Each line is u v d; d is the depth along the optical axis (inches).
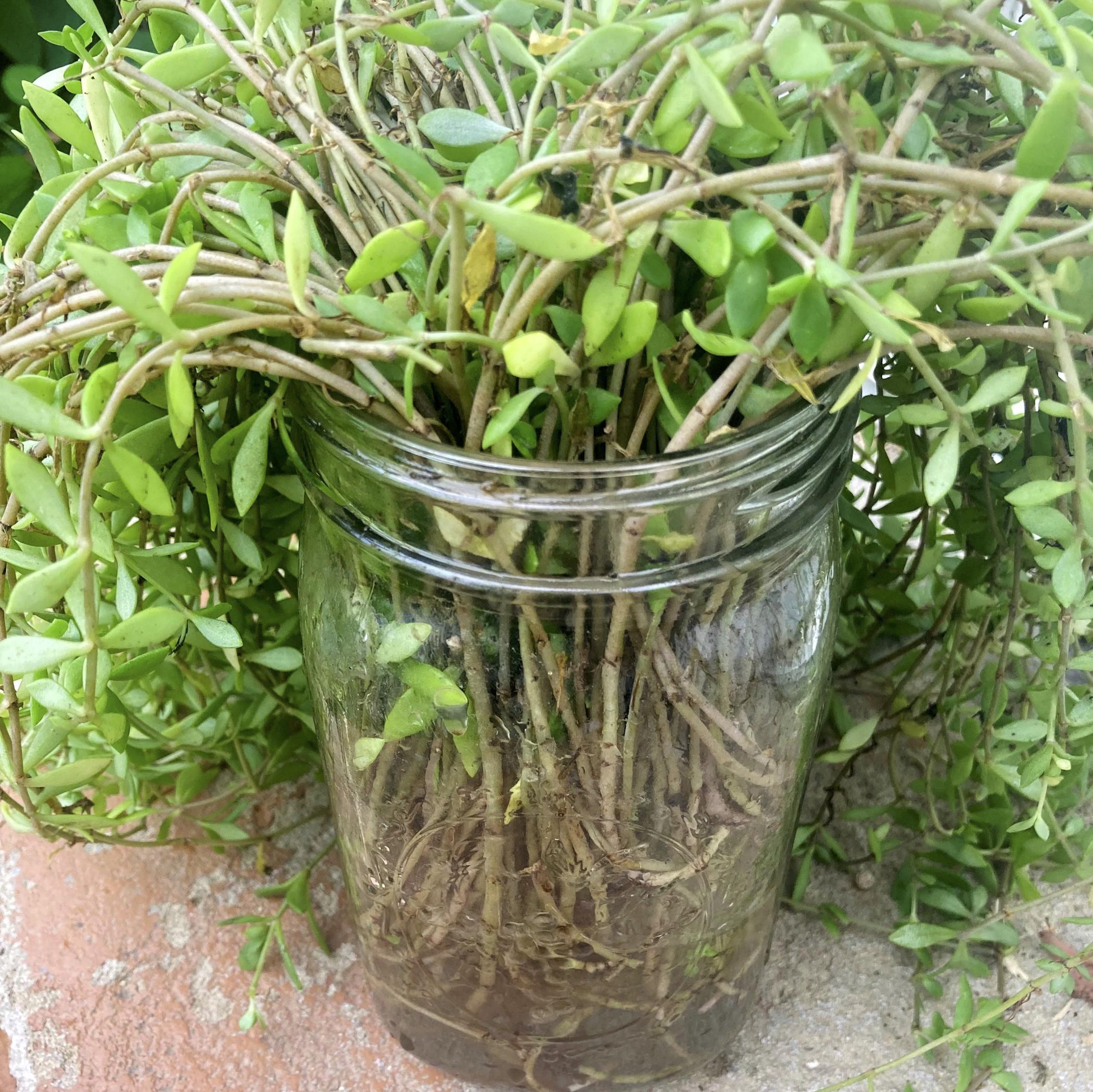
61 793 18.8
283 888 21.5
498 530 12.5
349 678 15.5
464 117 11.9
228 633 15.3
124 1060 20.0
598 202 10.8
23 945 21.9
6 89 18.6
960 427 13.2
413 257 12.3
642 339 11.3
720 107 9.3
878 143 11.6
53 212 13.2
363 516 14.0
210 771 24.5
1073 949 21.7
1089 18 13.7
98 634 14.4
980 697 25.0
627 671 13.7
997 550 19.1
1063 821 22.3
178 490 17.9
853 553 24.4
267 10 12.9
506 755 14.5
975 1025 18.6
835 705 24.2
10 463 11.6
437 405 13.9
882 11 11.4
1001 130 14.3
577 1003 17.4
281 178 13.2
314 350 11.5
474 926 16.4
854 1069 20.1
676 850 15.7
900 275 10.6
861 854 23.9
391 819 16.1
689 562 13.2
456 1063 19.4
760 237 10.5
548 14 15.9
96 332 11.8
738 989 19.1
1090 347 12.7
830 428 14.1
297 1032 20.8
